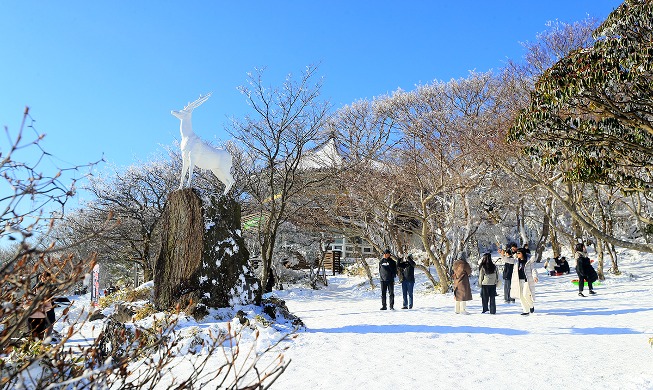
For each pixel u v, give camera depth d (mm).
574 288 18812
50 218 2570
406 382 6738
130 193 27469
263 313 10867
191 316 10047
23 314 2480
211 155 11430
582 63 8289
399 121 22875
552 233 26656
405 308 15320
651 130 8242
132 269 35094
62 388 2615
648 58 7430
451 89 24109
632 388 6211
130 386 3064
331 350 8539
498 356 8086
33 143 2490
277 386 6539
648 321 11102
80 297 21781
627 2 7859
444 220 22875
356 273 31109
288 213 23078
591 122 8594
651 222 13750
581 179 8961
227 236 11125
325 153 24656
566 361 7707
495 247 35156
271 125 20234
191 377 3182
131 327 8758
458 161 20016
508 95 20234
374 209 22594
